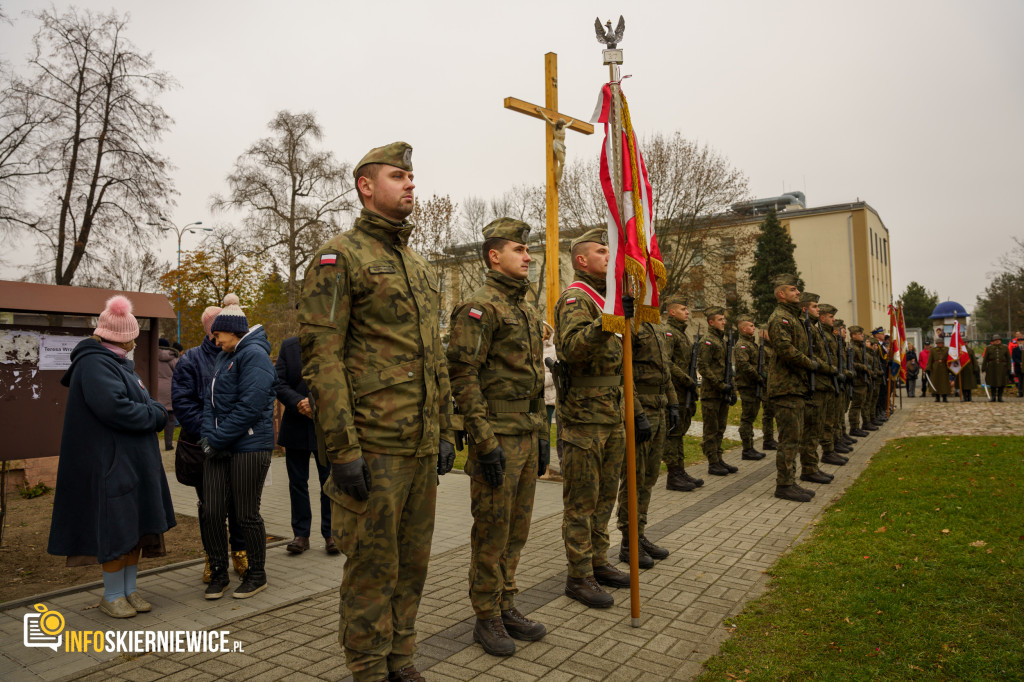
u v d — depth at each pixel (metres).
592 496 4.23
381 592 2.70
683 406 7.88
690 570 4.80
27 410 8.09
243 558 4.79
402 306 2.80
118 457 3.98
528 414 3.71
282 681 3.18
